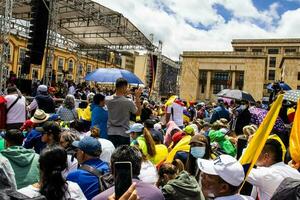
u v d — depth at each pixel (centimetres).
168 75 5403
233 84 5803
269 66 8962
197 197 366
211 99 5962
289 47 8838
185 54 6053
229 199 258
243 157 330
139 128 690
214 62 5884
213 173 260
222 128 879
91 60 5169
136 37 2583
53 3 1761
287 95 718
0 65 1491
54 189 289
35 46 1504
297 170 376
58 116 830
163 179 450
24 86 1595
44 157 292
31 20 1523
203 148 460
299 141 383
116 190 197
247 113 1005
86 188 381
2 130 796
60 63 4762
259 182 345
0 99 796
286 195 248
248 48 9288
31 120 734
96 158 407
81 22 2572
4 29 1502
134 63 7162
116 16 2395
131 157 288
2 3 1619
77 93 2186
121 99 626
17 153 398
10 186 234
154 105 1795
